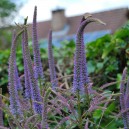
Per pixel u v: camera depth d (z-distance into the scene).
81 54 0.83
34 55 0.96
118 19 9.27
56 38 10.45
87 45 1.53
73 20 10.84
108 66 1.47
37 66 0.96
